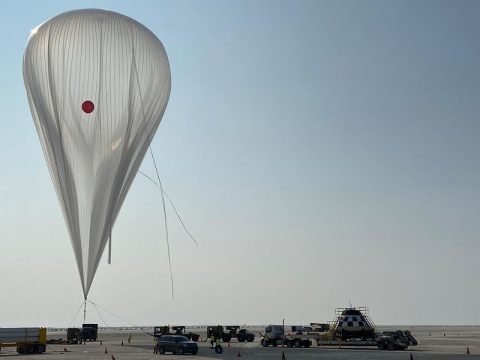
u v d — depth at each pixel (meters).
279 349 59.03
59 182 38.00
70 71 36.91
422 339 98.75
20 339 54.19
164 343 51.59
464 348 60.62
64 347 68.12
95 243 37.53
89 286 37.44
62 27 37.22
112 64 37.28
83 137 37.09
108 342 87.50
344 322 60.41
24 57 39.19
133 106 38.12
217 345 52.75
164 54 40.34
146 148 40.75
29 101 39.88
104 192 37.66
